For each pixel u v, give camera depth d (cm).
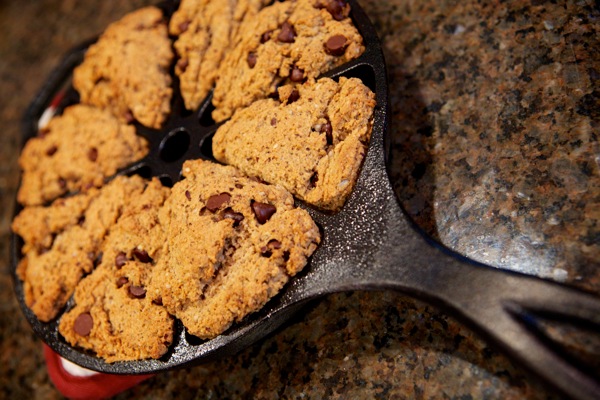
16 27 67
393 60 44
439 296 33
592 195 36
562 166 37
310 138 38
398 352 37
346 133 38
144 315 39
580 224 36
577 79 38
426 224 39
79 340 41
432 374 36
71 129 48
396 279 34
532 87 39
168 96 45
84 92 49
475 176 39
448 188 39
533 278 33
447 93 41
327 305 40
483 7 42
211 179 40
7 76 64
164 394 43
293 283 36
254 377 41
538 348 32
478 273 33
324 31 41
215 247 37
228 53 44
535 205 37
